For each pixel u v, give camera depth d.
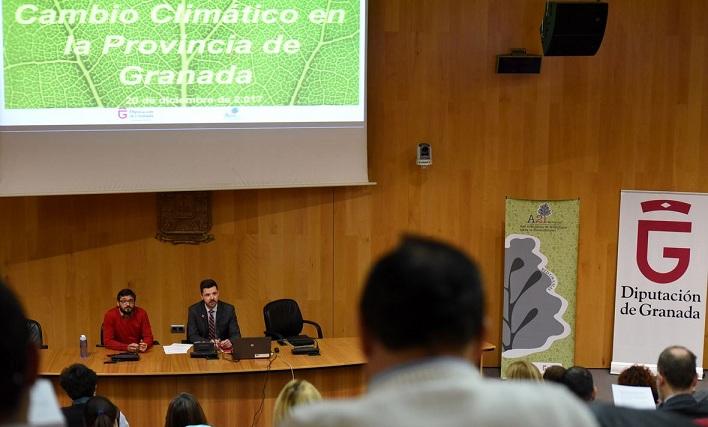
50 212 7.89
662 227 8.25
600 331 8.46
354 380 6.45
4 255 7.86
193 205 8.05
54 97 7.43
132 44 7.51
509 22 8.20
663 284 8.27
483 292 0.96
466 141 8.29
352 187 8.24
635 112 8.31
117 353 6.54
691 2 8.22
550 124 8.30
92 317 8.02
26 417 0.87
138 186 7.61
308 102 7.80
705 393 3.19
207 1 7.59
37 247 7.90
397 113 8.21
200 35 7.61
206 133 7.69
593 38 6.78
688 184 8.35
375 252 8.31
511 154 8.32
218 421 6.18
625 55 8.26
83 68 7.45
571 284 8.18
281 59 7.73
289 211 8.21
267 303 8.12
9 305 0.87
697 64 8.27
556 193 8.36
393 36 8.14
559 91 8.28
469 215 8.34
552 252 8.16
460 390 0.89
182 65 7.60
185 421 4.33
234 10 7.63
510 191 8.35
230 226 8.14
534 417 0.89
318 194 8.23
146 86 7.56
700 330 8.23
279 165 7.82
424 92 8.22
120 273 8.03
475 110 8.27
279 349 6.73
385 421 0.87
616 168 8.35
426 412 0.88
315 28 7.75
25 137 7.41
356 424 0.87
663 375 3.26
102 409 4.10
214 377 6.14
